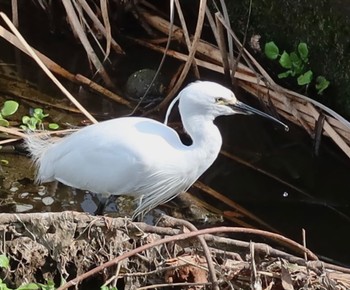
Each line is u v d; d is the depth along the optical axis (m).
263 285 6.81
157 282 6.99
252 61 10.34
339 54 9.46
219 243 6.89
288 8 10.02
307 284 6.66
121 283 7.12
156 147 7.50
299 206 8.85
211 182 9.12
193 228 6.85
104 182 7.67
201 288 6.84
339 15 9.27
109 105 10.18
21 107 9.92
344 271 6.88
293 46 10.23
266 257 6.83
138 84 10.40
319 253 8.25
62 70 10.61
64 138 8.07
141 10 11.55
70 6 10.15
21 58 10.83
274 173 9.33
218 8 10.96
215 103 7.44
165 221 6.95
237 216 8.63
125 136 7.52
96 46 11.23
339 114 9.73
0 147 9.09
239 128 10.02
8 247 6.86
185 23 10.51
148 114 10.05
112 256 6.91
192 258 6.96
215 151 7.64
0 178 8.78
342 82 9.55
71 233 6.84
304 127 9.64
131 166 7.48
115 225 6.87
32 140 8.55
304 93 10.05
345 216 8.76
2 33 9.89
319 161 9.48
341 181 9.24
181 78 9.86
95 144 7.58
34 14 11.67
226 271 6.80
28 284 6.51
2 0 11.81
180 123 9.91
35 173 8.73
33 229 6.83
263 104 10.05
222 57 10.16
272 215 8.70
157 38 11.40
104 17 9.89
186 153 7.59
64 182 7.91
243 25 10.87
